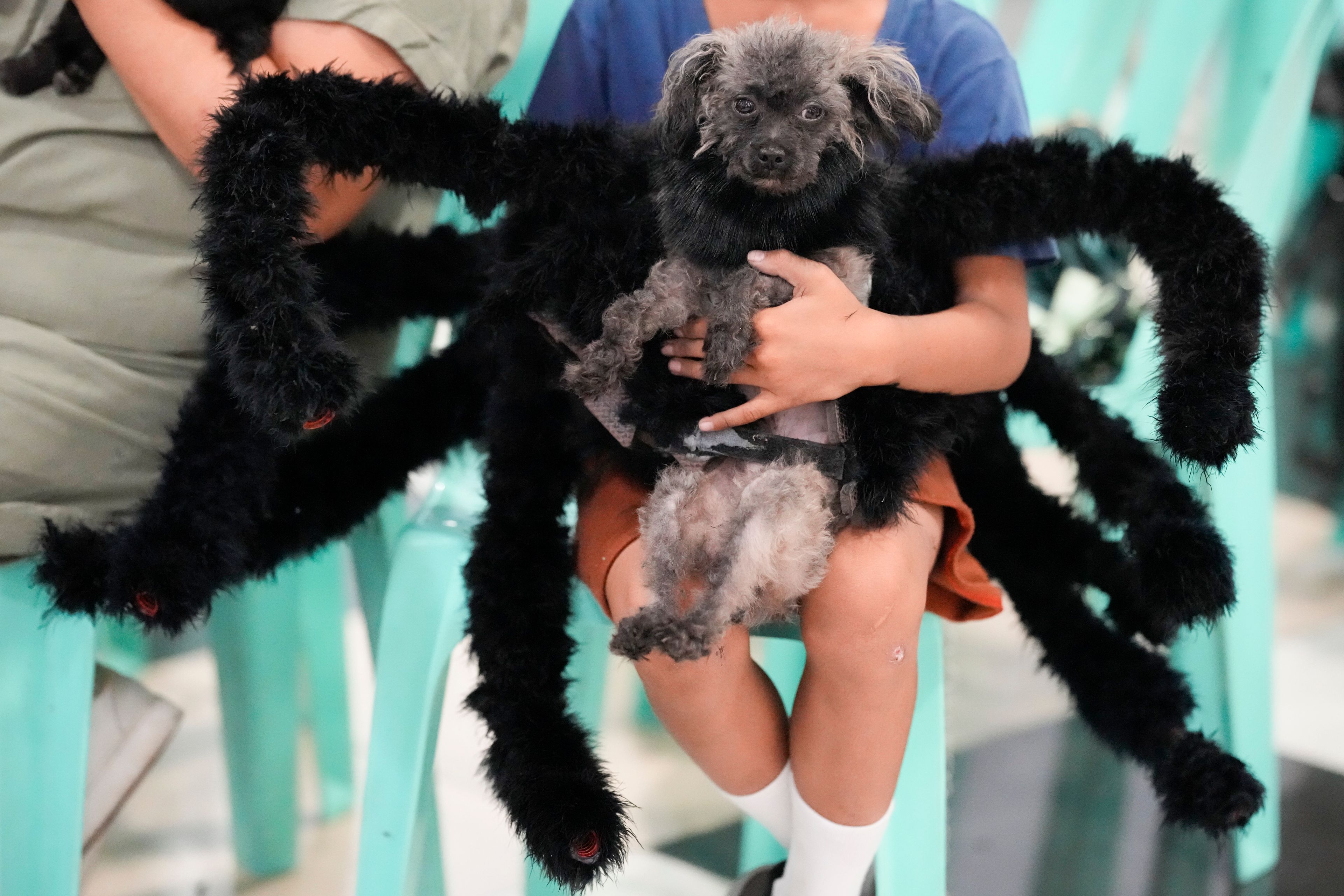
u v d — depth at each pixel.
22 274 1.45
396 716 1.52
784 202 1.26
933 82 1.54
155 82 1.38
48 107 1.45
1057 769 2.31
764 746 1.41
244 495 1.42
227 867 2.00
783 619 1.36
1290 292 3.88
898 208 1.38
